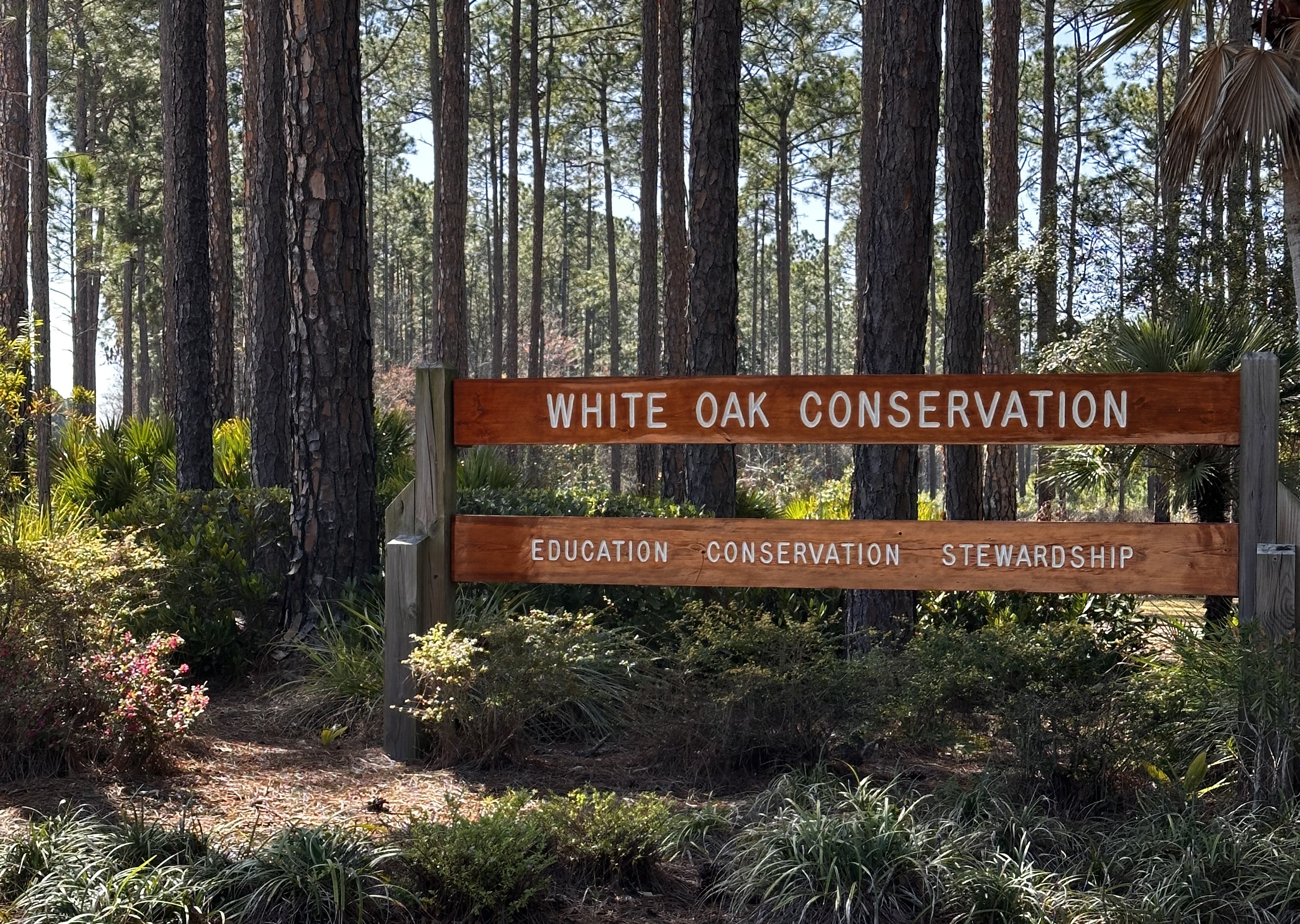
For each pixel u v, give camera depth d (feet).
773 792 15.33
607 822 13.48
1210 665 16.38
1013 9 50.21
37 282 56.70
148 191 111.86
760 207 188.34
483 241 218.38
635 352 209.26
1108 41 23.71
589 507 30.25
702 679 18.84
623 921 12.28
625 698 19.97
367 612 23.44
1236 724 15.19
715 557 18.30
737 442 18.15
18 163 54.29
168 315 68.69
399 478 32.89
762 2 104.94
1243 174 38.91
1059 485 29.89
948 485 35.91
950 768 17.62
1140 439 16.83
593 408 18.61
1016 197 50.88
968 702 16.29
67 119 121.60
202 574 24.26
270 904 11.76
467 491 30.04
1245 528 16.33
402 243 206.49
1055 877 12.83
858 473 24.93
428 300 221.05
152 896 11.43
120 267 119.96
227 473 44.70
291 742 19.24
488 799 14.97
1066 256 41.50
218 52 64.44
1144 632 26.27
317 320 24.52
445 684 17.69
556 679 17.99
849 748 17.62
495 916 12.09
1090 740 15.48
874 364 24.80
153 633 21.68
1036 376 17.19
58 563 17.66
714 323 36.58
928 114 24.49
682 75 57.93
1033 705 15.44
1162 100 108.78
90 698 16.60
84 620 17.40
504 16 120.88
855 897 12.17
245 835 13.91
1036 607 28.86
